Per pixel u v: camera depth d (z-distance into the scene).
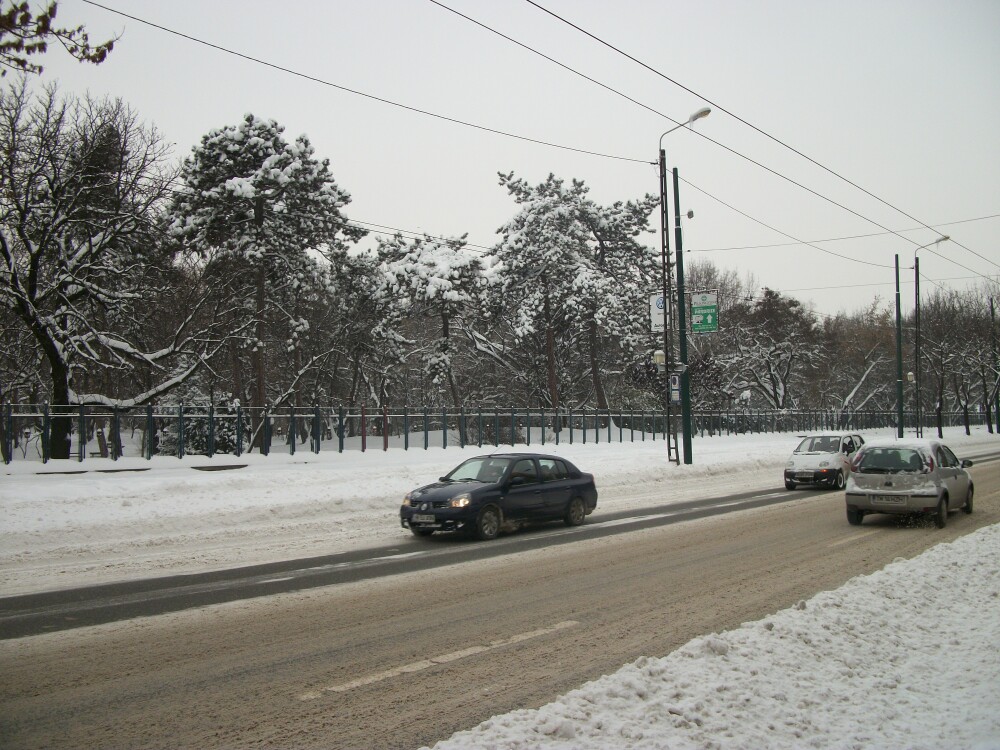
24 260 32.50
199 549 12.75
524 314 52.78
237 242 36.38
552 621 7.82
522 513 14.45
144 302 33.62
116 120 30.52
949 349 71.50
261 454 31.36
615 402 66.56
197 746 4.76
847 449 24.41
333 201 38.56
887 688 5.66
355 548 12.86
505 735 4.64
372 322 49.84
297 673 6.19
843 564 10.82
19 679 6.02
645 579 9.94
